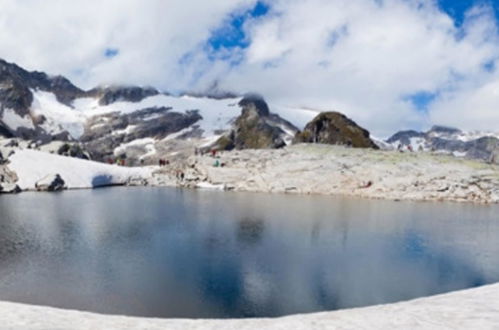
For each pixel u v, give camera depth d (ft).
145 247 162.20
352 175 371.97
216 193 364.38
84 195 334.24
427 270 139.33
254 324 52.60
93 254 150.20
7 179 364.38
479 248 171.94
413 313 53.11
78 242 168.76
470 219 244.01
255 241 176.04
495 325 47.14
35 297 107.55
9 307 56.34
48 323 49.96
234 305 105.50
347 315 54.54
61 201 294.46
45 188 362.74
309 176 381.19
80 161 435.12
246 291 115.55
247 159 429.38
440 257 156.76
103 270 131.23
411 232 202.59
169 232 191.62
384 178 361.92
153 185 431.02
